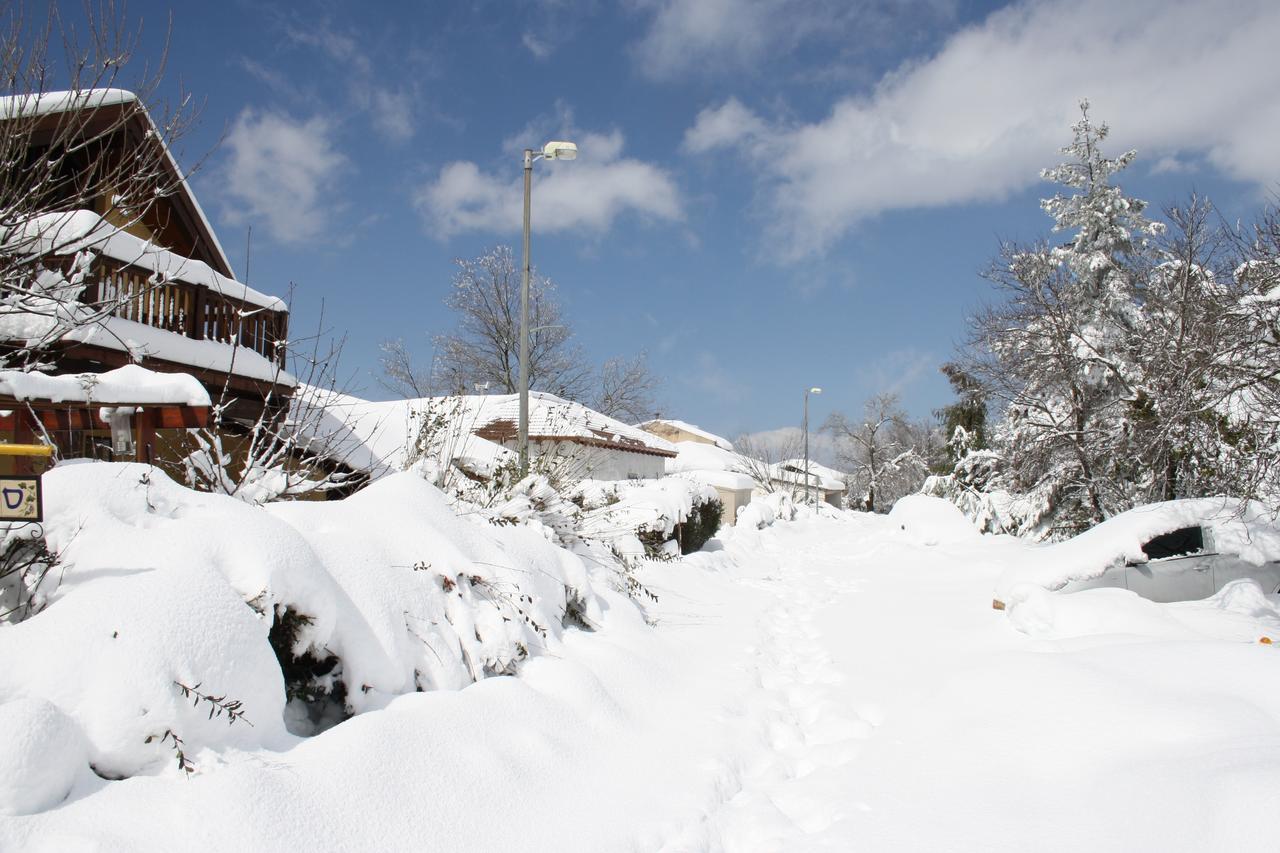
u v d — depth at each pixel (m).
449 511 7.51
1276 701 5.75
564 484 11.83
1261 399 10.84
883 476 73.75
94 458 6.86
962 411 36.88
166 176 9.55
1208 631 8.77
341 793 4.07
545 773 5.11
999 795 5.04
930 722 6.64
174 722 3.76
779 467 60.56
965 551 20.64
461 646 6.18
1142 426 15.43
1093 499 19.55
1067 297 22.30
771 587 15.32
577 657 7.27
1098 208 23.83
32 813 3.18
